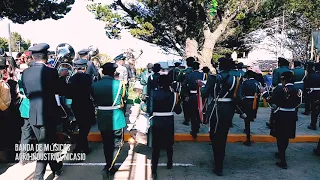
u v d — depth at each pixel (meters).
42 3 23.23
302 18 25.94
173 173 5.47
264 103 11.56
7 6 21.45
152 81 7.14
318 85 8.06
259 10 21.75
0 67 5.52
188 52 19.78
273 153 6.63
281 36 26.80
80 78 5.80
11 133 5.79
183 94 7.31
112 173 5.33
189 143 7.23
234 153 6.62
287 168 5.78
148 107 5.10
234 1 18.72
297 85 8.52
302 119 9.50
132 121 8.52
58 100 5.44
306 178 5.33
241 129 8.04
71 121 6.71
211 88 5.45
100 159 6.09
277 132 5.78
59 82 4.85
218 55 25.69
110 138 5.11
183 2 18.97
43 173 4.76
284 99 5.62
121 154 6.45
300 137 7.52
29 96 4.68
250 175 5.43
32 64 4.75
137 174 5.41
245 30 24.84
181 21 20.25
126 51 11.53
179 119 9.16
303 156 6.49
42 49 4.71
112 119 4.99
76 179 5.16
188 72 7.54
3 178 5.11
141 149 6.78
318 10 25.12
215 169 5.48
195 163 5.97
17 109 5.82
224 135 5.41
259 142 7.40
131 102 11.22
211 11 18.28
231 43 28.39
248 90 6.95
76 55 7.14
